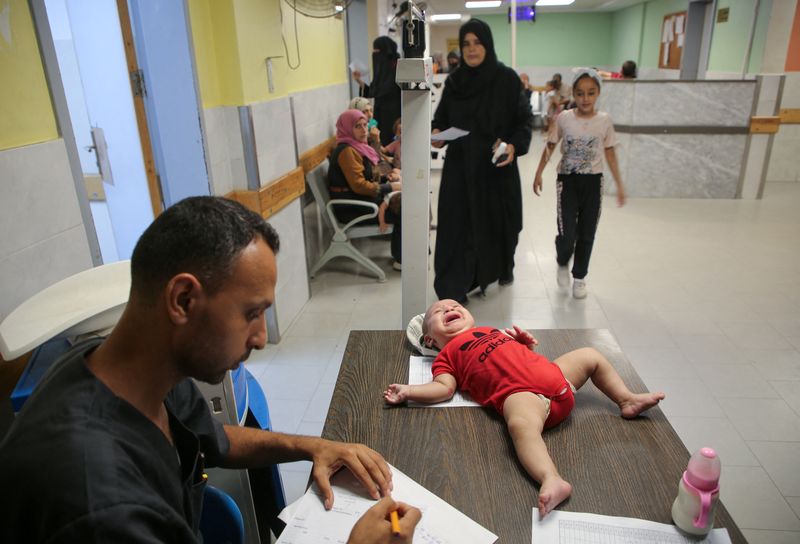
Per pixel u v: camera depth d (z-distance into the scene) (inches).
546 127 395.2
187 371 27.3
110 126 99.7
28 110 60.1
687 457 45.4
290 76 135.2
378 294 137.8
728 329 114.3
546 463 42.6
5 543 22.5
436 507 40.1
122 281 54.2
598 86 115.6
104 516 21.8
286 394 95.8
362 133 144.8
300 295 128.5
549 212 206.1
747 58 247.3
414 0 65.6
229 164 104.1
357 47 232.2
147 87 93.7
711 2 316.8
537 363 50.8
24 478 22.4
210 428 37.2
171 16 88.7
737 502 70.5
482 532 38.0
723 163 213.8
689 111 209.8
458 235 124.0
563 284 135.0
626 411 50.8
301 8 122.0
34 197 60.4
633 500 40.8
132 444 25.3
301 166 135.9
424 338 63.2
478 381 52.4
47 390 26.0
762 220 186.4
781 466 76.5
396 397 52.9
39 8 60.6
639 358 104.4
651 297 130.6
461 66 118.3
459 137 116.6
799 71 228.1
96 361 27.0
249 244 25.8
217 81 99.4
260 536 61.9
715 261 151.3
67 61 122.3
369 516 33.9
